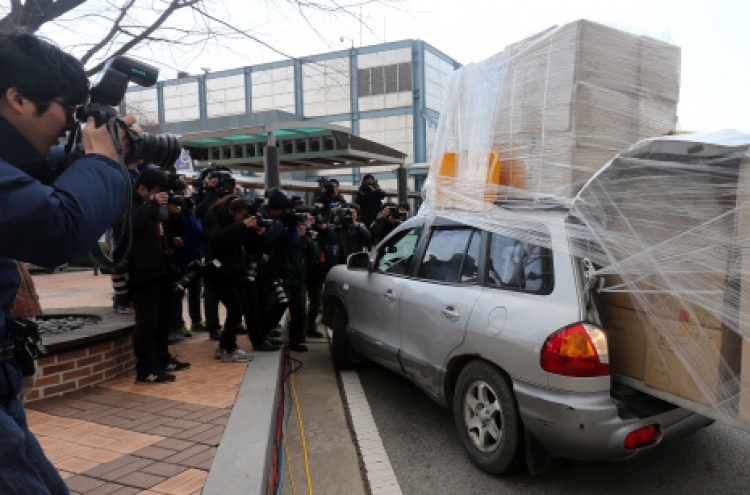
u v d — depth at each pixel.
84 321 5.24
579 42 3.00
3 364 1.33
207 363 4.96
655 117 3.28
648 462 3.50
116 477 2.71
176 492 2.56
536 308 3.02
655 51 3.29
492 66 3.62
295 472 3.46
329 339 6.61
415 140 29.28
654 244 2.60
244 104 25.56
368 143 9.88
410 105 29.22
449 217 3.90
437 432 4.02
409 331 4.10
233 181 6.25
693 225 2.46
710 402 2.46
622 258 2.73
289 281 5.90
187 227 6.09
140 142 1.53
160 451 3.02
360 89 29.83
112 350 4.54
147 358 4.37
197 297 6.62
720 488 3.17
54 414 3.65
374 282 4.75
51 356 3.99
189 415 3.60
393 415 4.35
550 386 2.86
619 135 3.14
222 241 4.73
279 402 4.41
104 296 9.73
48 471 1.49
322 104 28.77
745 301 2.31
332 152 9.14
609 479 3.28
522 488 3.18
